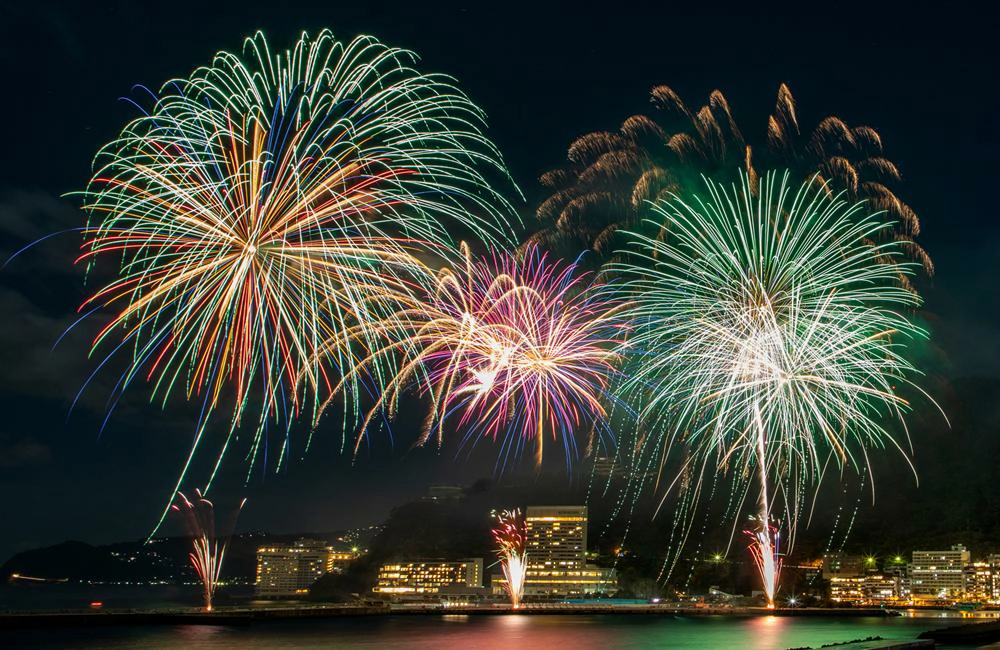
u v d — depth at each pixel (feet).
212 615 622.54
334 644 474.90
